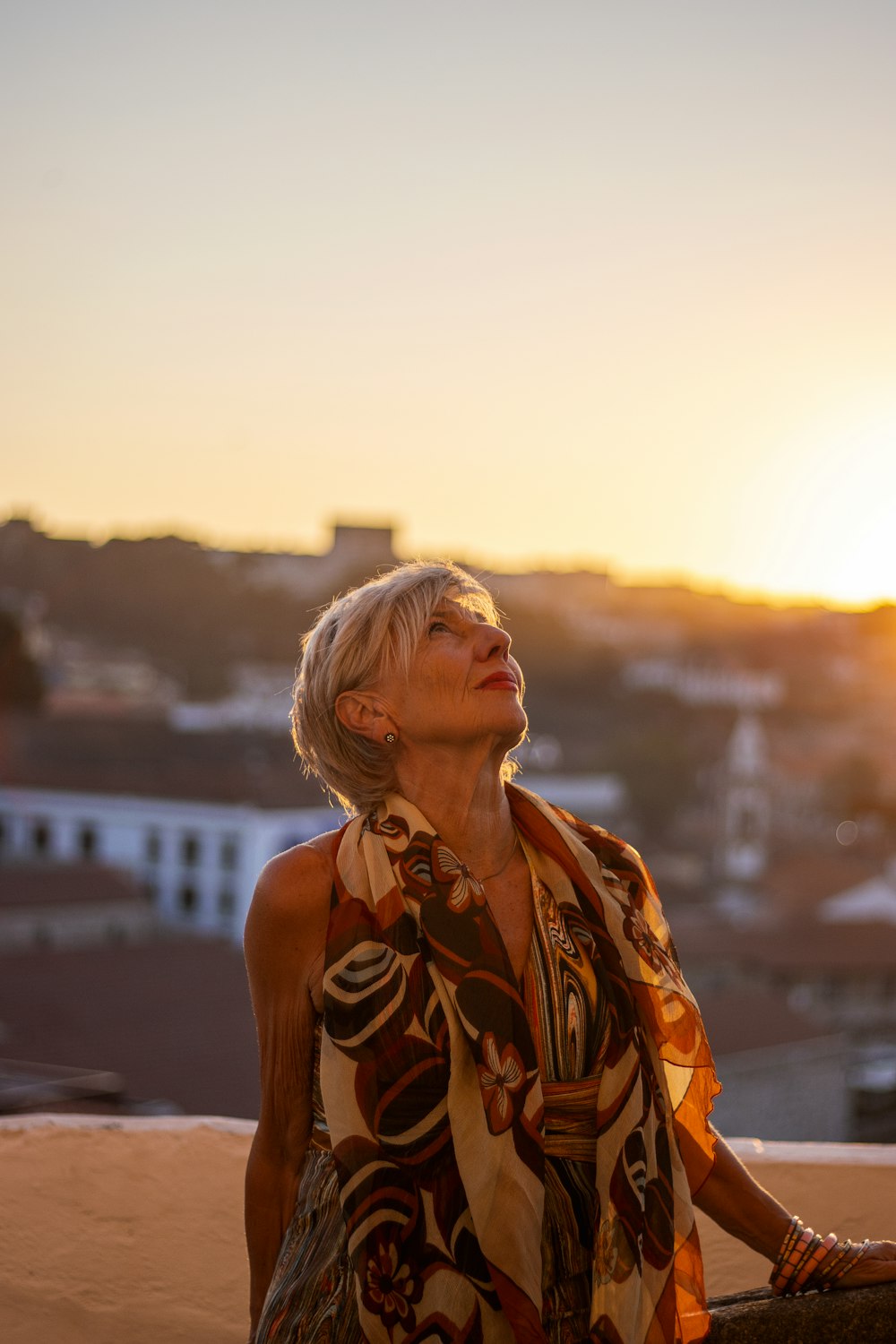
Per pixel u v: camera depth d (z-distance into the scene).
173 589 162.12
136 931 41.47
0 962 27.12
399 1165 1.51
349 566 178.38
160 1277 2.29
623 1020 1.59
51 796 57.34
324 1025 1.57
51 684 120.75
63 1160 2.33
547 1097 1.56
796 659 199.38
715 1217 1.72
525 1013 1.54
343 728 1.64
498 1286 1.48
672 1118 1.63
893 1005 41.22
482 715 1.59
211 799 54.88
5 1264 2.29
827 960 41.00
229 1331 2.27
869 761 115.62
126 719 82.12
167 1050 23.95
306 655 1.69
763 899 62.31
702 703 154.50
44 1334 2.26
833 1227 2.32
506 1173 1.49
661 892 64.88
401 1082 1.52
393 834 1.59
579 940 1.61
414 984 1.53
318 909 1.60
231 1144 2.35
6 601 144.38
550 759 90.69
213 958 29.19
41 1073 20.05
